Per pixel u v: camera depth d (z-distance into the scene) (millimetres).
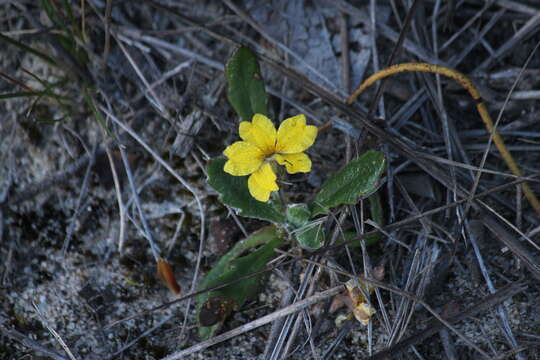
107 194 264
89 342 257
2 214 263
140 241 261
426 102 269
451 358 246
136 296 259
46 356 257
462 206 256
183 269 260
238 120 267
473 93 254
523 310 248
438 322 245
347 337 252
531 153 262
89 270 261
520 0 269
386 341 250
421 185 259
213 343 246
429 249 254
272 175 232
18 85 265
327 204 245
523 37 268
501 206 259
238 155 231
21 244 263
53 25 268
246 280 249
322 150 265
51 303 260
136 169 265
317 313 250
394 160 261
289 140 232
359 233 249
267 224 260
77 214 263
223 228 259
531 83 265
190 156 265
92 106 261
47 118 267
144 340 256
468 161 260
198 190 262
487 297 246
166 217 262
